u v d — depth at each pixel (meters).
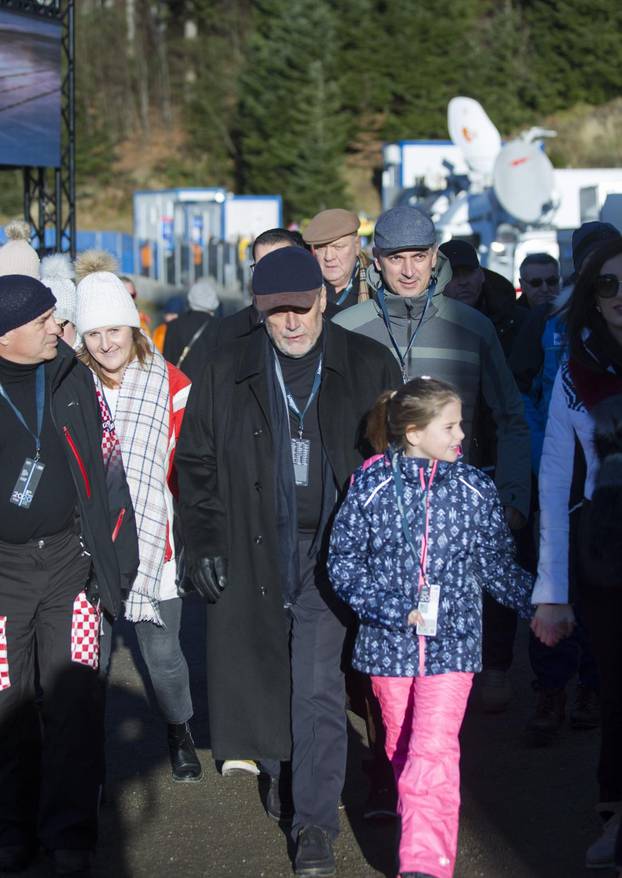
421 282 5.65
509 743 6.20
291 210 64.81
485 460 6.33
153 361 5.50
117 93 76.12
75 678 4.87
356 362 5.02
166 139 74.75
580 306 4.41
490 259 21.06
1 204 66.19
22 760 4.95
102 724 5.14
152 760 6.08
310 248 6.83
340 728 4.87
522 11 71.38
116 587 4.96
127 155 73.62
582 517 4.43
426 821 4.29
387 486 4.52
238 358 5.00
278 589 4.91
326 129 64.44
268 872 4.76
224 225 44.50
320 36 66.94
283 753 4.95
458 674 4.44
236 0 76.81
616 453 4.34
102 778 5.02
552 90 68.50
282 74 66.31
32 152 18.64
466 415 5.75
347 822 5.22
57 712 4.85
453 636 4.45
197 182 71.25
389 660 4.45
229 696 4.99
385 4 70.06
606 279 4.30
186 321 11.81
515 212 22.25
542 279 9.52
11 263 6.05
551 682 6.11
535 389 6.88
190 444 5.02
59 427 4.83
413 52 68.50
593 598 4.43
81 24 77.12
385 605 4.43
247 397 4.95
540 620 4.60
